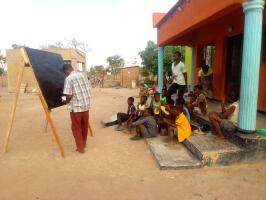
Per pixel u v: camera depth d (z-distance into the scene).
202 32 10.93
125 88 27.34
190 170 4.58
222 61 9.26
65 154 5.54
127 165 4.88
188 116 6.50
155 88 13.73
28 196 3.76
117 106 12.57
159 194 3.76
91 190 3.91
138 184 4.09
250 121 4.84
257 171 4.48
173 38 8.94
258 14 4.48
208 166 4.69
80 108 5.48
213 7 5.30
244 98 4.80
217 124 5.40
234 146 4.95
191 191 3.83
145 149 5.80
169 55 19.84
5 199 3.68
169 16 8.78
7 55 20.70
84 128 5.82
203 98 7.22
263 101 7.05
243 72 4.77
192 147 5.17
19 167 4.86
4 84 31.56
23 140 6.65
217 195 3.71
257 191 3.80
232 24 8.36
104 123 8.17
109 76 38.88
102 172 4.58
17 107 12.64
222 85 9.37
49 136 7.03
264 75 6.99
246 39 4.63
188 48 13.91
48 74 5.79
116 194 3.78
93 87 29.56
